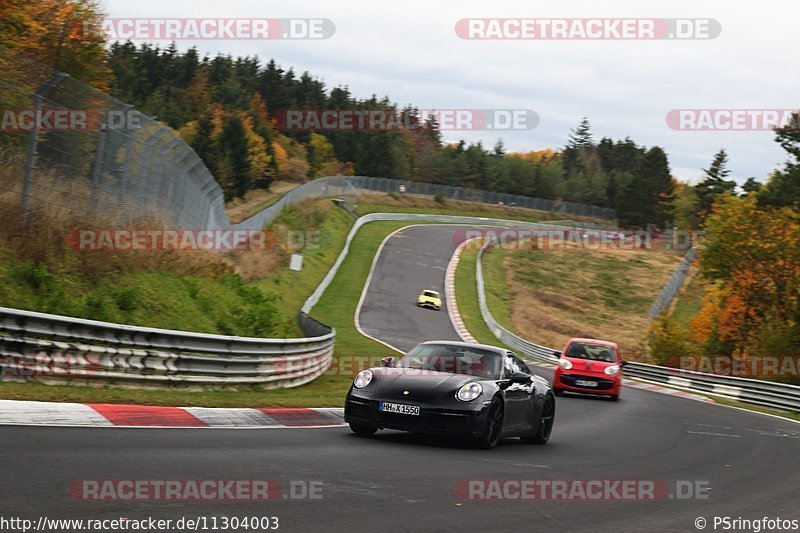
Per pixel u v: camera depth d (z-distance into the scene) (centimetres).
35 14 6322
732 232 9575
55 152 3173
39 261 2961
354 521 1074
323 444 1772
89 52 6838
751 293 9538
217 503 1102
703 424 3278
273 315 4484
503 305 12381
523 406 2112
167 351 2528
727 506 1468
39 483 1109
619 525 1222
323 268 10869
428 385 1930
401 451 1781
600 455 2070
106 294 3164
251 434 1822
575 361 4238
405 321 9294
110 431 1628
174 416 1953
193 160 4838
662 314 8931
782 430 3388
